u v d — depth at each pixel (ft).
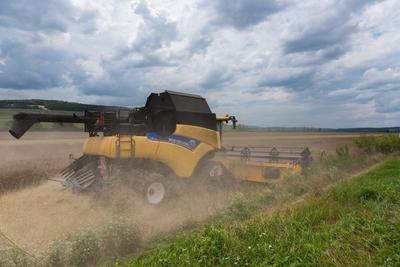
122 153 26.35
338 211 20.56
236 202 22.63
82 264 16.01
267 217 19.07
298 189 28.22
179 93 32.04
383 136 64.13
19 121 25.89
